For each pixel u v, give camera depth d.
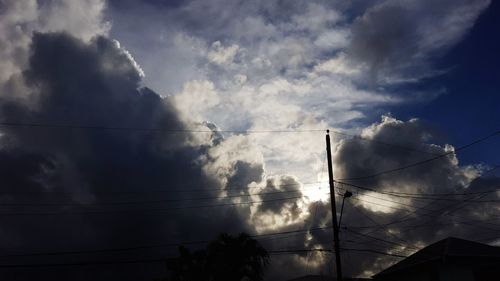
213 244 41.22
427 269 32.22
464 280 30.31
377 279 38.28
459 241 33.00
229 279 39.62
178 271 41.28
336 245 29.44
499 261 30.34
